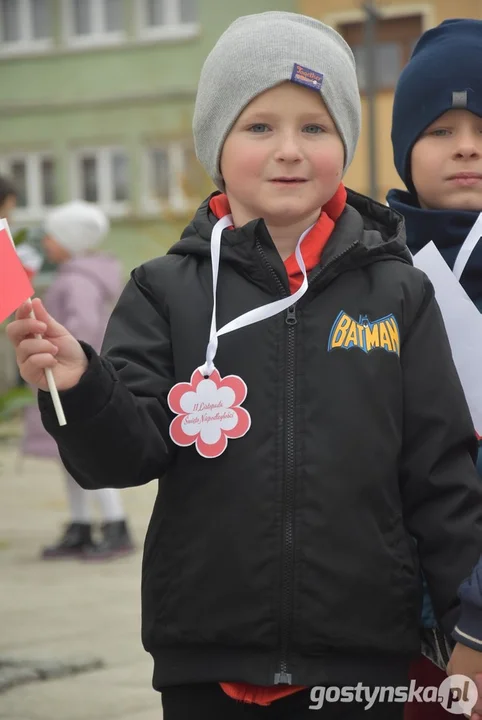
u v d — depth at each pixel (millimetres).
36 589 12242
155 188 48469
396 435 4422
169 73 47875
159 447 4328
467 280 5066
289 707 4371
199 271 4555
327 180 4559
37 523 17125
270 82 4496
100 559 13906
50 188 50000
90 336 14008
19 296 4125
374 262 4570
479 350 4863
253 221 4453
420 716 5039
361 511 4289
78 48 49000
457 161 5180
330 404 4336
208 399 4340
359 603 4262
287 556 4242
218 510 4293
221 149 4688
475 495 4457
